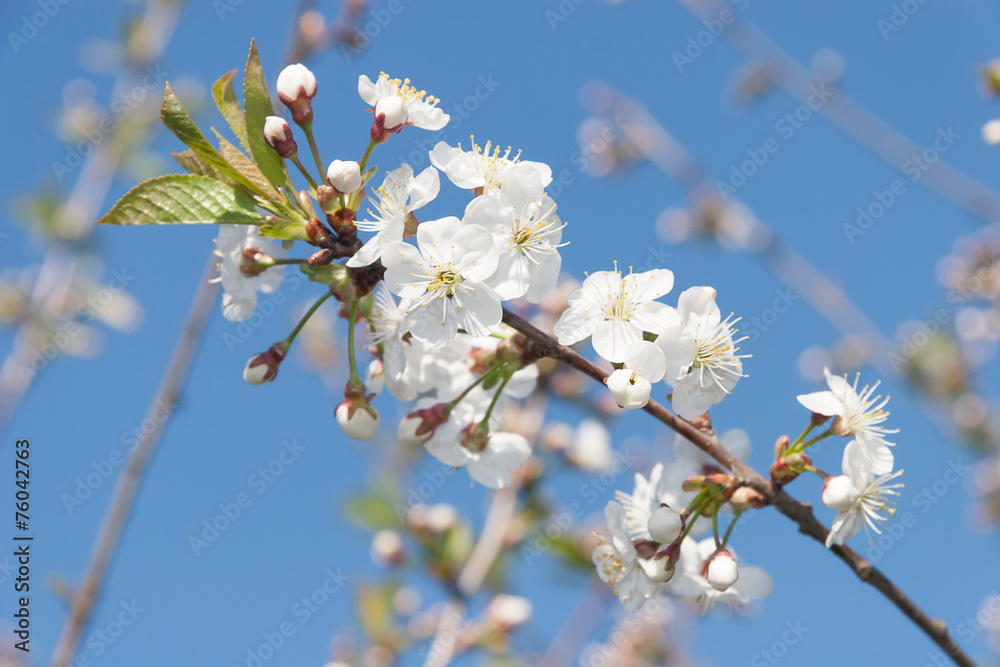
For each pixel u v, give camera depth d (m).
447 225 0.62
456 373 0.66
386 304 0.64
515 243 0.62
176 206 0.61
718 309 0.63
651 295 0.62
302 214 0.62
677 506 0.65
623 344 0.62
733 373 0.62
